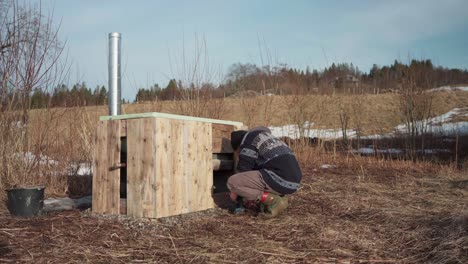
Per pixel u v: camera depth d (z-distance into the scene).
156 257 3.41
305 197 6.06
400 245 3.83
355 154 11.12
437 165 9.35
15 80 6.48
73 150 7.39
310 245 3.82
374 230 4.35
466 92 27.12
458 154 10.73
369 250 3.70
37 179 6.59
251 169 4.83
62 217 4.69
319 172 8.53
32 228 4.20
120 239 3.87
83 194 6.61
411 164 9.52
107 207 4.67
